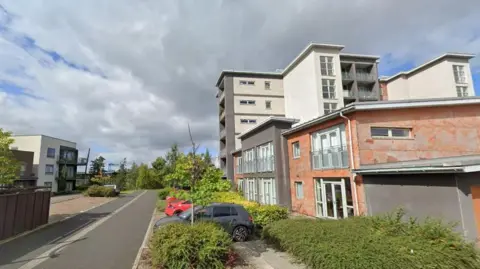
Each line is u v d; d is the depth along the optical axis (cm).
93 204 2652
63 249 931
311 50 3117
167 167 3891
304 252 682
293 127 1741
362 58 3475
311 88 3092
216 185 788
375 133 1201
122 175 6644
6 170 1321
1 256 848
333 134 1372
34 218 1343
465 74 3453
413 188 880
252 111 3738
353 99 3406
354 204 1152
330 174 1353
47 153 4772
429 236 596
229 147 3597
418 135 1228
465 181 749
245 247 917
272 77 3856
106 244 1002
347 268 541
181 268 638
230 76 3788
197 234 681
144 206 2480
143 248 924
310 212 1527
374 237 616
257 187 2211
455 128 1272
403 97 3825
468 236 706
